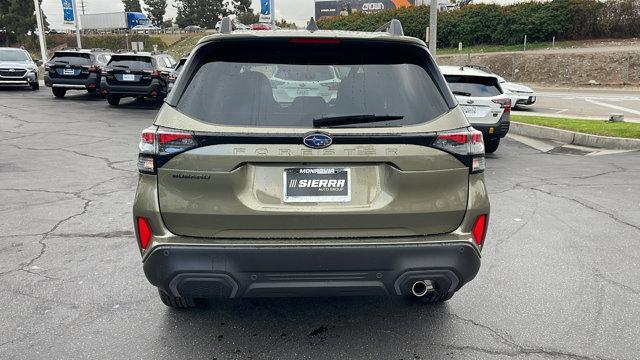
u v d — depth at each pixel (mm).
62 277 4102
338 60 2883
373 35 2910
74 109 16219
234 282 2674
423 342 3188
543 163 9109
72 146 10062
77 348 3096
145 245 2764
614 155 9938
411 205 2730
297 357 3018
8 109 15773
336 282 2713
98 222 5492
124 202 6266
